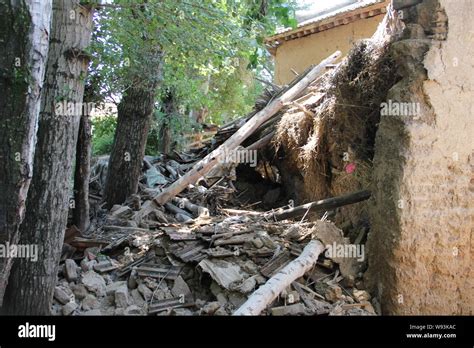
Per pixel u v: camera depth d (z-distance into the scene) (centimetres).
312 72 902
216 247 552
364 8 1082
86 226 662
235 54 632
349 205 659
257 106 985
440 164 495
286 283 483
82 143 646
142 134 809
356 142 663
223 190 861
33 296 409
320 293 507
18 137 341
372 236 532
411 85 490
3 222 345
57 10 418
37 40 342
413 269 488
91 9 439
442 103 492
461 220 505
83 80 436
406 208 483
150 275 529
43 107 418
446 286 504
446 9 489
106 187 809
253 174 984
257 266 528
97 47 560
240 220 664
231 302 484
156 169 961
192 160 1029
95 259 568
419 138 485
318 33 1252
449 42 492
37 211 413
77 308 475
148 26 573
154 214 746
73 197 664
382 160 514
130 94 785
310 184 778
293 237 579
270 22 552
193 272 535
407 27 512
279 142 848
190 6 564
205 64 675
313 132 762
